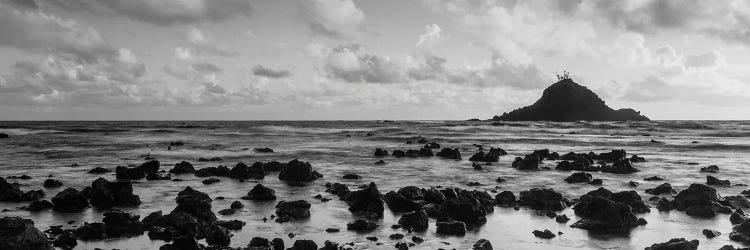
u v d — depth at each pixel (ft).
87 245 41.06
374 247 40.86
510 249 40.91
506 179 88.17
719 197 60.39
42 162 116.78
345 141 220.23
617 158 126.52
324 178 89.15
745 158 134.92
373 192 57.57
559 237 44.83
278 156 138.72
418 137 250.16
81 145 183.42
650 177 89.61
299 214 53.31
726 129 358.43
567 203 61.05
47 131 326.03
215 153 147.84
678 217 53.93
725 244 42.04
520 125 478.18
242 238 44.09
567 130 351.46
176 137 251.80
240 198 65.67
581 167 102.47
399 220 49.32
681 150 166.30
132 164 112.68
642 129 363.15
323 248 39.55
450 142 213.87
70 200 57.36
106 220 47.26
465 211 51.08
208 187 76.59
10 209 57.72
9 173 94.07
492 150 145.28
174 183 80.48
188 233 43.65
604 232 46.73
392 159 130.31
